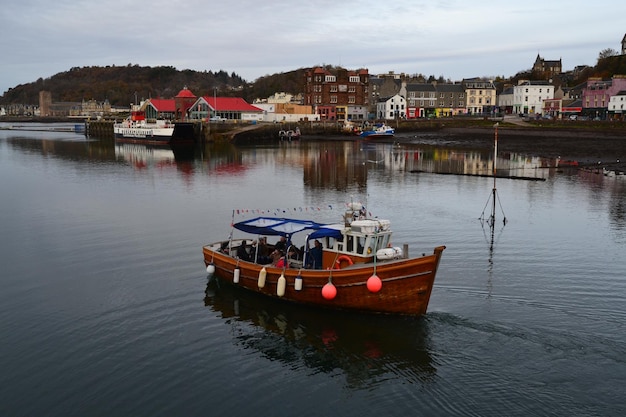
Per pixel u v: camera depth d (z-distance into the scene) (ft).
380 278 63.10
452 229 104.68
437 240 96.68
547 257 85.35
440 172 191.11
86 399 48.85
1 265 85.25
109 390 50.21
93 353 56.95
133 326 63.36
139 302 70.18
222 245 82.84
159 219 116.26
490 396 48.55
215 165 224.53
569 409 46.24
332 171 199.82
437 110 501.56
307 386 51.11
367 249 66.18
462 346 57.26
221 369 54.08
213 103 431.84
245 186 164.45
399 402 48.32
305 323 64.34
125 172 202.49
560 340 57.41
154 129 355.56
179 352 57.31
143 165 226.58
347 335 61.05
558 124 342.44
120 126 397.60
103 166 223.51
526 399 47.80
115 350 57.62
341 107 481.05
